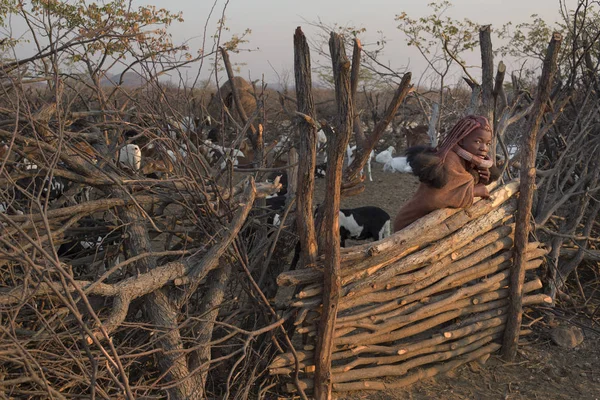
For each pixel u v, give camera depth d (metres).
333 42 3.66
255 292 4.68
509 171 5.96
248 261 4.64
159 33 4.21
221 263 4.39
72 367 3.91
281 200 7.49
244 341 4.22
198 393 3.98
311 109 3.88
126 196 4.52
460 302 5.02
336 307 4.21
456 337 5.00
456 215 4.74
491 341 5.32
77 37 3.92
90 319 3.76
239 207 4.25
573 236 5.97
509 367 5.19
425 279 4.75
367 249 4.30
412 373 4.90
